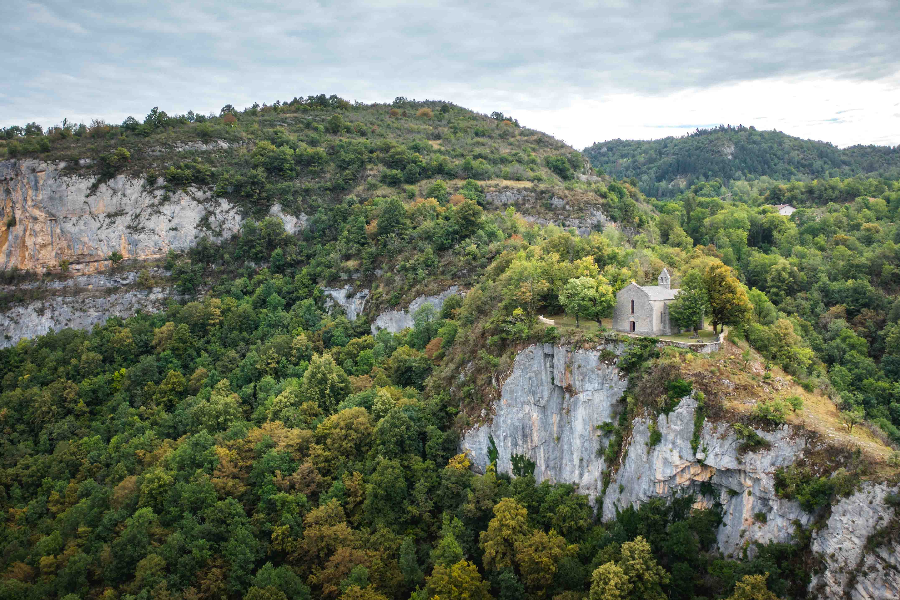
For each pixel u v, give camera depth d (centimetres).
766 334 11588
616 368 10488
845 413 9406
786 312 16788
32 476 14362
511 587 9462
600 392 10606
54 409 16450
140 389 17162
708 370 9519
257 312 19975
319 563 10875
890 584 7162
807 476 8256
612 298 11738
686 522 9012
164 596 9906
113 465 14238
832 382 12750
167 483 12156
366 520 11400
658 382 9662
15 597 10519
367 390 14200
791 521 8312
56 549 11588
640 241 19975
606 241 16262
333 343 18012
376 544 10812
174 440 14862
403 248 19925
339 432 12644
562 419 11206
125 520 11644
